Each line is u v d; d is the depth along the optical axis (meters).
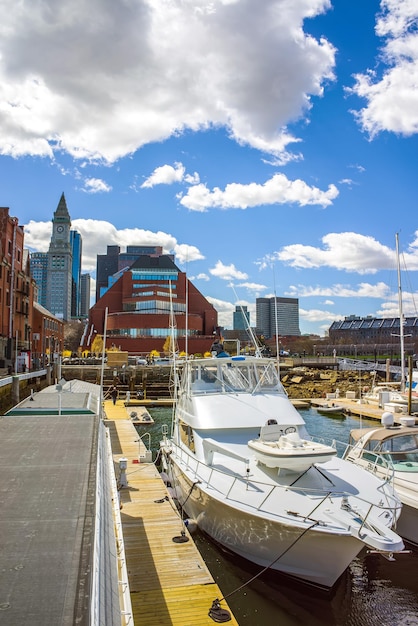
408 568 12.45
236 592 10.86
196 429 14.53
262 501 10.96
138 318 99.19
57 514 6.52
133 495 15.54
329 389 55.62
